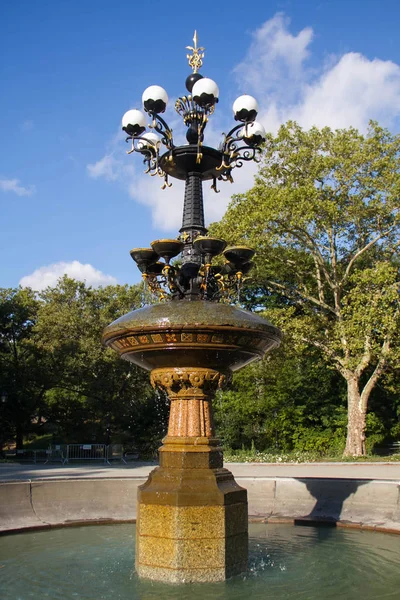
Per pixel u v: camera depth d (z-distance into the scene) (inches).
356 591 228.5
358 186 971.3
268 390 1178.0
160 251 275.0
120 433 1327.5
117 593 225.8
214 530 244.4
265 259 1010.1
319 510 386.3
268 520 387.9
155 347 259.8
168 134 332.8
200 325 246.5
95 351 1211.2
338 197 948.0
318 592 227.1
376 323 878.4
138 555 251.4
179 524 243.4
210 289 297.0
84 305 1264.8
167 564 242.2
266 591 228.2
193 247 306.0
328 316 1078.4
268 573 254.2
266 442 1182.3
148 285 308.2
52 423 1472.7
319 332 994.7
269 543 317.4
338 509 381.7
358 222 983.6
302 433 1163.9
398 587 234.1
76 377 1299.2
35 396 1368.1
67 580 244.7
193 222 314.8
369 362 1014.4
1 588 233.9
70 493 391.5
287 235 1010.1
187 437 265.7
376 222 999.6
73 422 1369.3
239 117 338.6
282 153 977.5
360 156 940.0
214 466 262.4
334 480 391.5
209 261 279.0
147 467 912.3
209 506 245.8
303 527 367.2
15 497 372.2
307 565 267.7
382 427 1195.3
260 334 260.2
